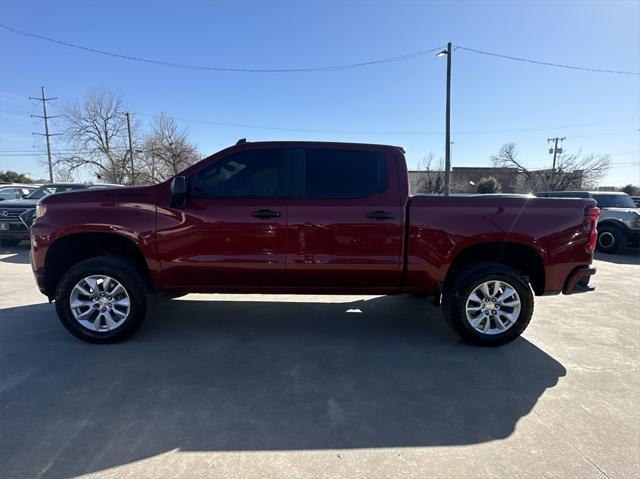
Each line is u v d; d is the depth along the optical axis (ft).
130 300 13.16
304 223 13.03
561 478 7.39
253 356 12.64
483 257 14.07
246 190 13.29
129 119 143.95
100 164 148.25
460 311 13.20
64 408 9.51
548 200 13.17
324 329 15.14
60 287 13.05
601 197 40.83
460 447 8.29
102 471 7.43
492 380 11.23
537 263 13.62
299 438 8.53
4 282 21.85
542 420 9.29
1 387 10.46
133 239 13.08
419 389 10.69
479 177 214.69
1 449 8.00
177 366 11.84
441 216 13.02
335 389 10.65
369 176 13.35
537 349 13.46
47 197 13.53
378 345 13.67
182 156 144.05
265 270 13.23
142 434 8.57
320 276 13.33
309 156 13.44
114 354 12.60
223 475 7.38
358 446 8.28
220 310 17.24
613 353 13.16
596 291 21.68
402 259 13.14
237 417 9.27
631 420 9.30
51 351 12.75
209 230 13.07
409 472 7.52
